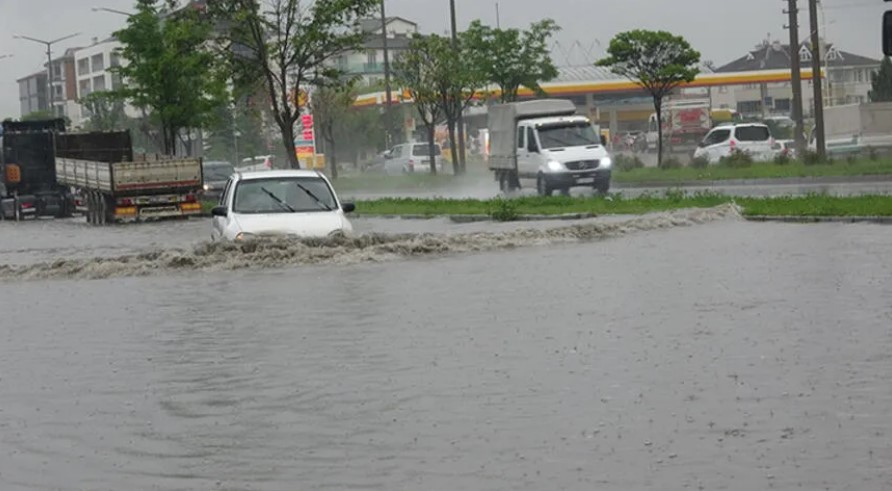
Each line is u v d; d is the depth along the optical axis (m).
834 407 12.38
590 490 10.08
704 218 36.38
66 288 27.77
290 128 56.66
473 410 13.09
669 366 14.85
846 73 177.88
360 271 27.86
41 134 73.50
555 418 12.53
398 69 83.12
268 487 10.56
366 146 135.00
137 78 74.06
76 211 72.38
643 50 74.62
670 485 10.10
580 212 41.66
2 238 50.31
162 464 11.48
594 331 17.75
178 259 30.20
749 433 11.57
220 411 13.68
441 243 31.66
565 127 57.84
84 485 10.84
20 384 15.81
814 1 62.50
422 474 10.76
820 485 9.91
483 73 79.75
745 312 18.77
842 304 19.08
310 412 13.41
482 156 120.00
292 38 56.06
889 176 52.00
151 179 60.09
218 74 57.38
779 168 61.59
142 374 16.17
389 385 14.62
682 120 109.25
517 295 22.33
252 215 31.00
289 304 22.70
